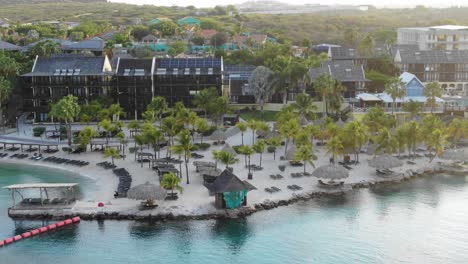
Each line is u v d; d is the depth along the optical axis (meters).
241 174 120.88
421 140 133.62
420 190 115.00
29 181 121.94
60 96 179.00
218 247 88.94
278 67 183.12
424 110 177.62
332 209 103.75
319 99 186.00
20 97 188.00
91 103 169.25
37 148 149.00
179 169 124.31
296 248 88.62
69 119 151.25
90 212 99.38
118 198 107.06
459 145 148.12
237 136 159.38
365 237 92.44
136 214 98.25
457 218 100.00
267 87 181.38
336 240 91.19
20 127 174.00
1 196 112.44
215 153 115.06
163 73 181.88
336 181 116.81
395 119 147.50
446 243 90.38
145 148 145.75
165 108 162.62
